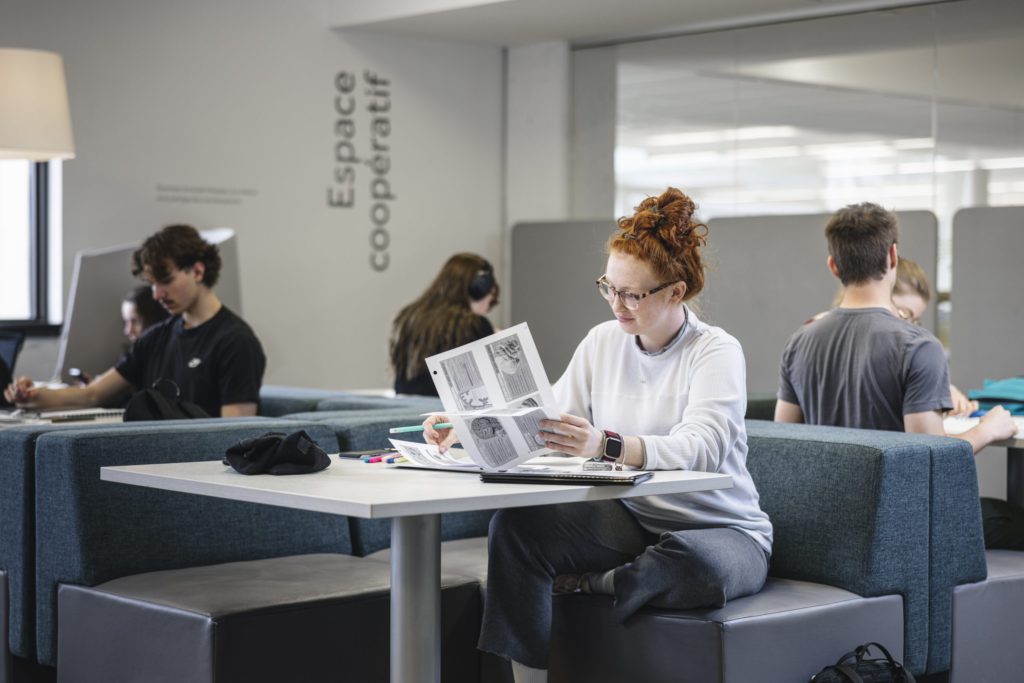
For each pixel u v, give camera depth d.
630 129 8.60
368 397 4.66
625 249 2.61
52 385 5.63
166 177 7.52
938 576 2.95
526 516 2.64
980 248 6.88
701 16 7.91
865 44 7.55
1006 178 7.03
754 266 7.61
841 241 3.50
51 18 7.01
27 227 7.18
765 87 7.98
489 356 2.31
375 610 2.85
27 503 3.07
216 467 2.53
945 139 7.25
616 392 2.81
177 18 7.55
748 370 7.64
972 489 3.02
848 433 3.10
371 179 8.51
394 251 8.64
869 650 2.82
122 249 6.30
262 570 3.01
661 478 2.29
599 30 8.39
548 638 2.64
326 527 3.37
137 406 3.74
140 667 2.74
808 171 7.82
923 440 2.98
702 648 2.57
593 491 2.17
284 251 8.11
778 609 2.66
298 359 8.23
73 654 2.92
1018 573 3.15
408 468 2.49
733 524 2.77
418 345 5.18
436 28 8.34
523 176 9.00
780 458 3.05
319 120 8.23
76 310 6.21
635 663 2.69
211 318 4.40
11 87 5.67
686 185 8.36
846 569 2.86
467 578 3.01
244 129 7.88
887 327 3.38
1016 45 6.98
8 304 7.17
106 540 2.94
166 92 7.51
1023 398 3.95
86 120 7.17
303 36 8.15
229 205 7.82
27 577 3.07
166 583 2.85
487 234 9.10
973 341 6.91
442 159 8.84
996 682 3.10
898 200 7.44
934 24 7.28
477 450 2.27
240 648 2.61
